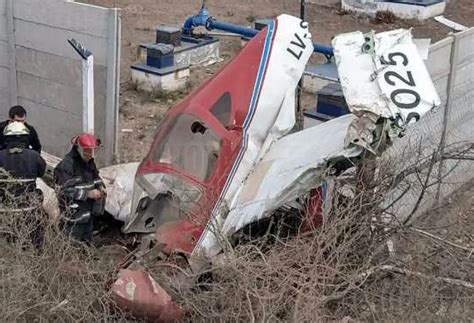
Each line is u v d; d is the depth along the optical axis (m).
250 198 6.62
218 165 6.73
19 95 10.02
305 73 11.92
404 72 7.01
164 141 7.08
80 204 7.24
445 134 8.80
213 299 5.88
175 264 6.23
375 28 18.06
